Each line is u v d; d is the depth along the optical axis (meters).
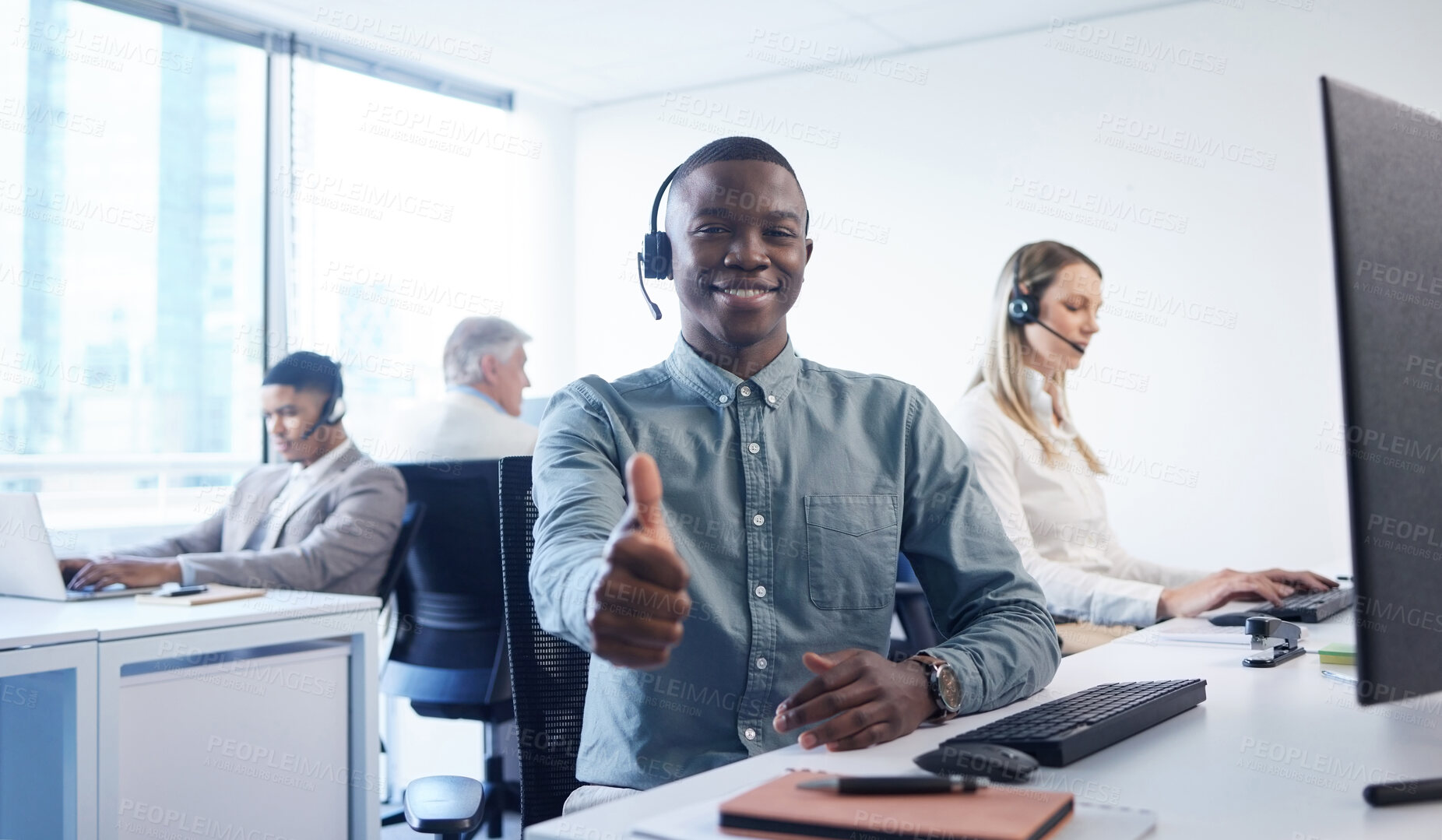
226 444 3.79
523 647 1.25
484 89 4.70
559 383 4.92
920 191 4.12
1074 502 2.50
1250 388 3.49
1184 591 1.89
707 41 4.07
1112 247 3.74
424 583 2.50
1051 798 0.67
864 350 4.25
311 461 2.76
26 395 3.27
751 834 0.64
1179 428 3.60
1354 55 3.34
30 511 2.03
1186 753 0.83
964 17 3.79
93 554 3.12
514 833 2.56
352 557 2.44
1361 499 0.68
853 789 0.69
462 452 3.09
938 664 0.96
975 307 4.02
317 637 1.94
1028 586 1.17
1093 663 1.27
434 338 4.53
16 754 1.75
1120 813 0.67
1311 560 3.36
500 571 2.38
